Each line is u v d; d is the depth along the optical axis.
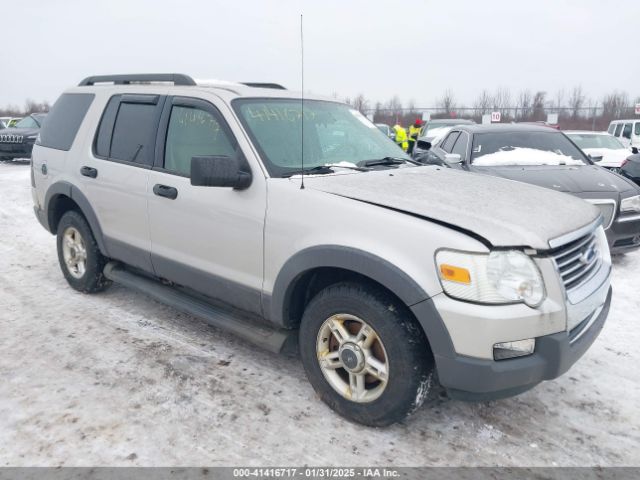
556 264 2.50
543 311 2.42
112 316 4.26
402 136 13.38
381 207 2.68
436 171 3.62
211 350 3.70
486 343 2.37
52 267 5.54
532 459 2.62
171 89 3.78
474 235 2.43
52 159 4.68
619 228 5.64
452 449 2.69
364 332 2.72
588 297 2.67
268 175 3.06
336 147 3.62
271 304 3.06
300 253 2.83
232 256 3.23
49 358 3.54
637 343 3.88
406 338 2.56
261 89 3.72
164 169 3.65
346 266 2.65
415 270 2.46
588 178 5.96
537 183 5.79
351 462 2.57
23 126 16.42
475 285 2.37
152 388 3.19
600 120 36.53
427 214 2.57
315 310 2.89
